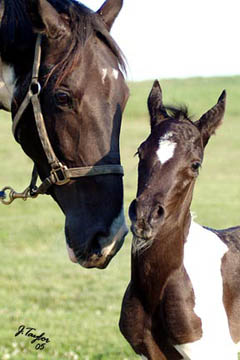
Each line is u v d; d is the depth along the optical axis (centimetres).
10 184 2241
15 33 452
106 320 902
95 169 427
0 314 919
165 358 519
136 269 504
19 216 1778
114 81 440
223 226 1580
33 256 1342
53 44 438
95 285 1112
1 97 468
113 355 741
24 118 447
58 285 1104
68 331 844
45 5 429
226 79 5619
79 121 428
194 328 496
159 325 505
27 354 744
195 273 512
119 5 496
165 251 489
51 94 429
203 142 486
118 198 431
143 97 4588
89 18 446
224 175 2614
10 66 456
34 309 955
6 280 1134
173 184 449
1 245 1432
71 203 438
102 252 423
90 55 435
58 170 435
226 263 544
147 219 431
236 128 3862
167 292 496
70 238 433
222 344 505
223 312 518
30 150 455
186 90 4916
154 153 456
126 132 3544
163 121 481
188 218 522
